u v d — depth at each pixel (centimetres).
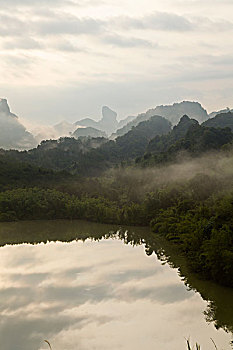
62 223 8669
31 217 9131
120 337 2758
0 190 10338
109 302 3453
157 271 4459
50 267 4669
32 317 3123
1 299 3531
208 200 6919
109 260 5047
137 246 6034
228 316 3114
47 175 12331
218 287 3822
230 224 4359
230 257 3594
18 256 5278
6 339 2748
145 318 3094
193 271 4312
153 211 8038
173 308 3306
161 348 2591
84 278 4194
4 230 7675
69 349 2594
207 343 2653
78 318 3105
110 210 8656
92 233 7369
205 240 4172
